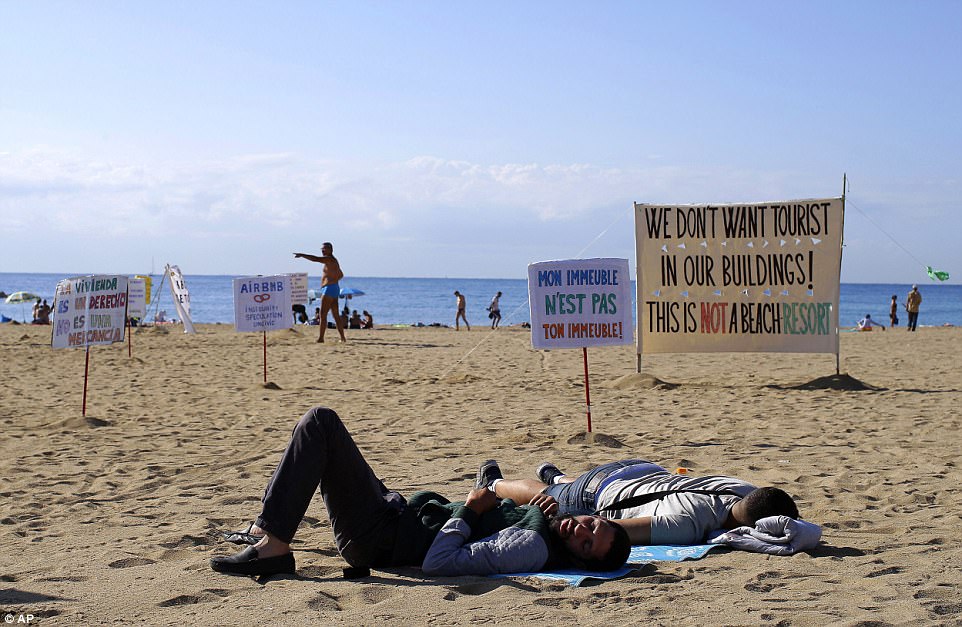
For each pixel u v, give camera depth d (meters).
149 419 11.95
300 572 4.93
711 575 4.73
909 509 6.52
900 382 15.88
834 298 14.62
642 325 15.32
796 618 4.00
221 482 7.76
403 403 13.56
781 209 14.75
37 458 9.02
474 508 5.05
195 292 151.50
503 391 14.91
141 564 5.09
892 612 4.07
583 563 4.82
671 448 9.43
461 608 4.21
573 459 8.86
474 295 144.88
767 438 10.05
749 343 14.93
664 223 15.19
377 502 4.96
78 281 11.70
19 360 20.86
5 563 5.14
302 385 16.16
